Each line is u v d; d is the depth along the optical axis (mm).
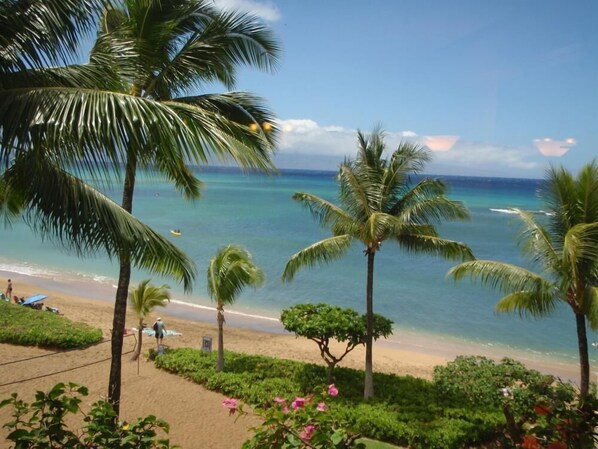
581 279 9047
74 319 19812
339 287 27938
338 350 18031
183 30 8594
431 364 17078
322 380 12297
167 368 13461
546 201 9711
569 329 21281
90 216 4570
